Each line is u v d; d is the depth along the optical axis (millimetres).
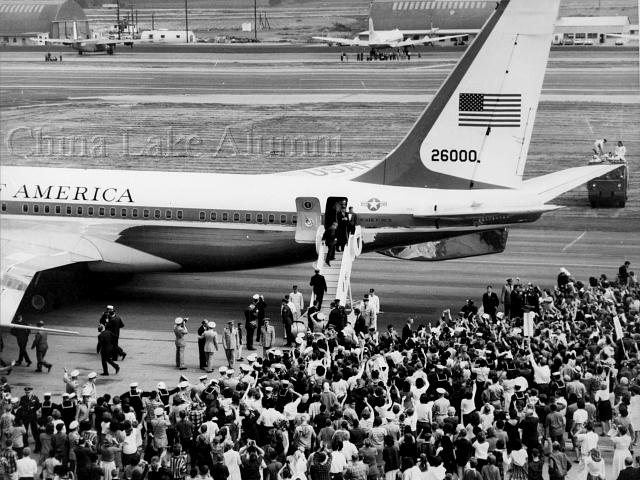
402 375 72000
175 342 90125
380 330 103562
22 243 107125
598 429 76438
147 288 119312
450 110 108125
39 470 67125
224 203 108312
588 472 62188
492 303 101938
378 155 184500
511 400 70750
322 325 91312
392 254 114062
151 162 183125
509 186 108875
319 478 58406
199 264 110312
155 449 66250
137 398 72000
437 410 67875
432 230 107562
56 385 85188
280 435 63750
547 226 154125
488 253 112375
